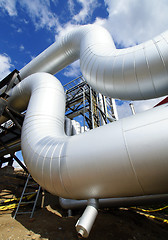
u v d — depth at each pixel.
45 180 2.38
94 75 3.24
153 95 2.77
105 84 3.09
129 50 2.74
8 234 2.61
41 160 2.47
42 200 6.01
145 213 4.98
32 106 3.74
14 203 5.43
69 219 3.82
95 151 1.90
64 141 2.45
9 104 5.96
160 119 1.67
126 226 3.36
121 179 1.71
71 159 2.07
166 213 5.21
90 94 7.78
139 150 1.62
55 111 3.68
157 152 1.53
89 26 4.57
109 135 1.91
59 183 2.18
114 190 1.83
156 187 1.63
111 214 4.35
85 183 1.94
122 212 4.65
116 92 3.07
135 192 1.77
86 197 2.10
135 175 1.63
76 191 2.09
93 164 1.86
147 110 1.98
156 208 5.87
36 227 3.09
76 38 4.94
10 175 7.04
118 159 1.71
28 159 2.81
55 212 4.82
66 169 2.09
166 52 2.29
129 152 1.66
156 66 2.37
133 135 1.72
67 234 2.78
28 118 3.51
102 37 3.84
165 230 3.52
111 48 3.36
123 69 2.67
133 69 2.56
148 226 3.61
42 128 3.16
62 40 5.73
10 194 6.13
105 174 1.78
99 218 3.81
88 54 3.54
